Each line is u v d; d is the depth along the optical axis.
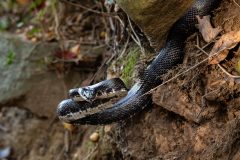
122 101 4.22
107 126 4.84
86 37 6.14
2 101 6.45
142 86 4.17
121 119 4.21
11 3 7.58
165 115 4.18
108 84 3.95
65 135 5.98
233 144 3.46
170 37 4.12
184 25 4.07
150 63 4.29
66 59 6.10
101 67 5.45
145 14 3.87
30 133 6.51
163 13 3.89
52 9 6.63
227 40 3.71
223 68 3.71
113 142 4.78
